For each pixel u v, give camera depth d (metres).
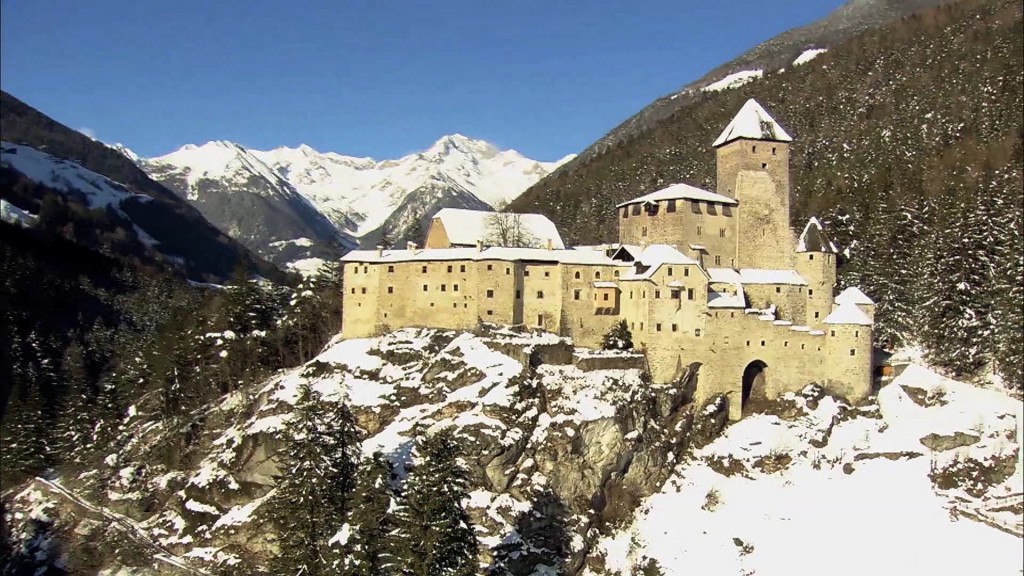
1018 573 79.25
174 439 116.25
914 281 130.38
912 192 149.75
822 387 112.12
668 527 94.81
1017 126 178.12
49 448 128.00
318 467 79.50
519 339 106.69
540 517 91.44
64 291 191.50
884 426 106.56
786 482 100.19
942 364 119.88
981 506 91.25
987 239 123.88
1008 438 99.94
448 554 70.56
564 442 95.62
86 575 99.19
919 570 82.69
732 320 110.88
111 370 167.25
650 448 101.19
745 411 111.94
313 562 74.88
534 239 132.25
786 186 129.12
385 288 118.50
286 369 128.50
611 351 107.81
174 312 168.88
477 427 94.81
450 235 129.12
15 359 153.38
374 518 73.06
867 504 94.19
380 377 108.06
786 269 124.88
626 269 116.38
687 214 123.12
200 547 96.88
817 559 86.81
